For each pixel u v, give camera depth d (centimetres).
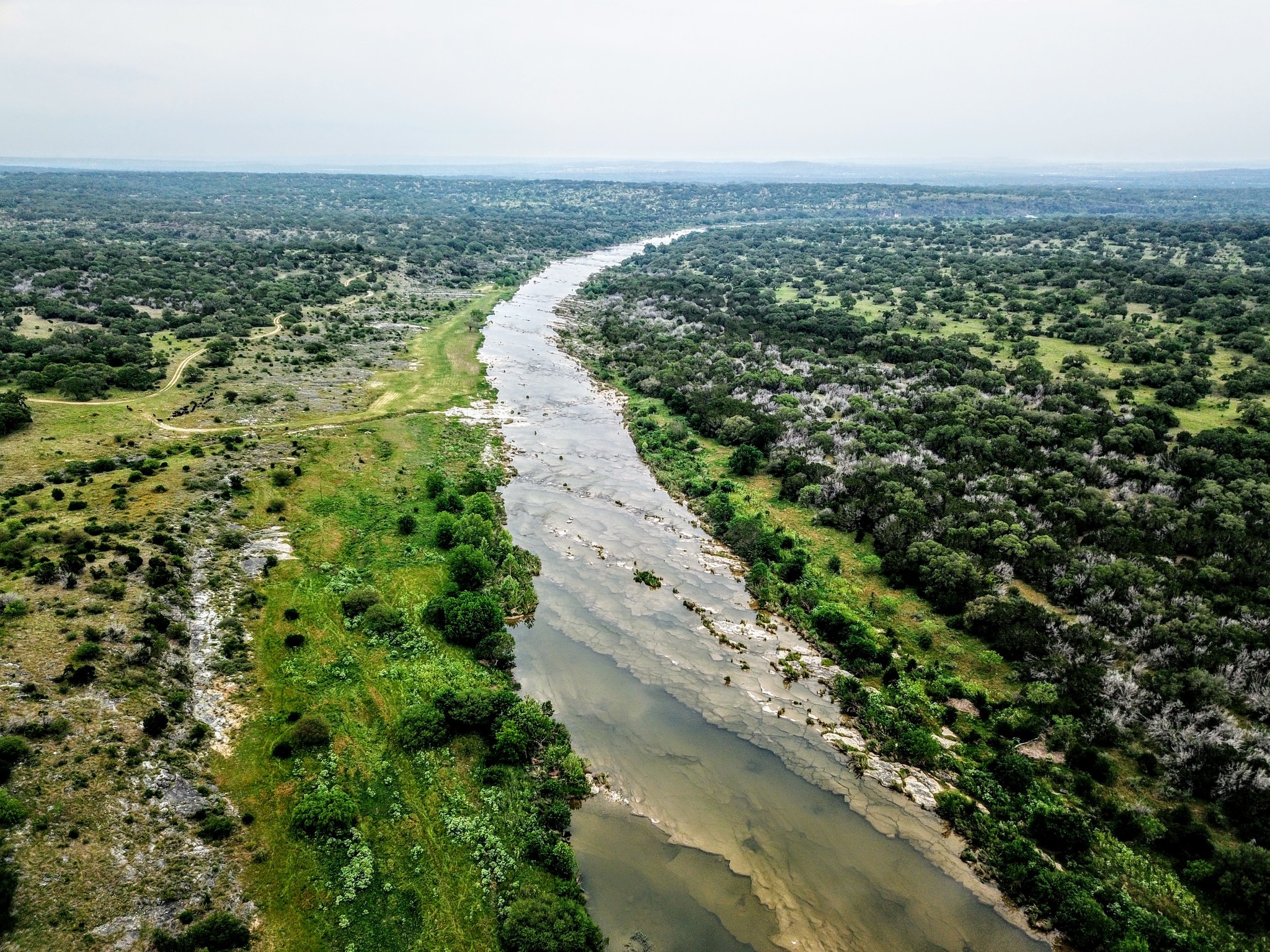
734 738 4712
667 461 8912
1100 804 4088
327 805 3731
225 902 3294
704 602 6166
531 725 4466
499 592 5984
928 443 8669
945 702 4922
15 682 4009
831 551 6775
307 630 5250
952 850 3953
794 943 3453
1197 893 3600
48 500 6306
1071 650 5103
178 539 5909
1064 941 3481
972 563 6084
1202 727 4397
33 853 3203
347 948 3183
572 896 3538
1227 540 6172
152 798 3681
